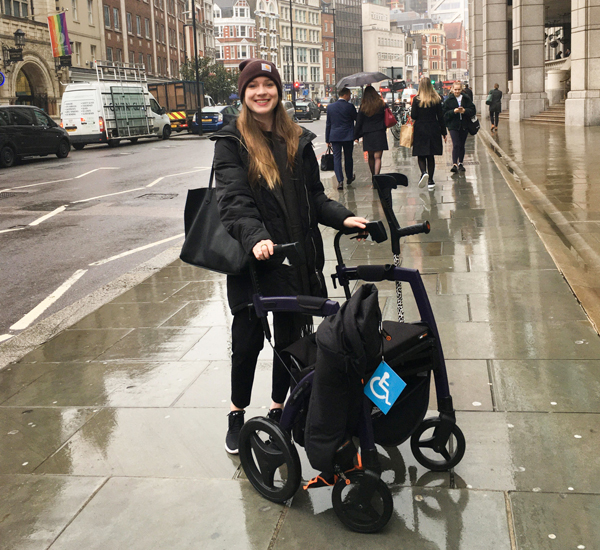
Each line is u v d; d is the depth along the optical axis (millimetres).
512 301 4973
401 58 170750
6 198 13703
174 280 6406
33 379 4133
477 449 2941
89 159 22797
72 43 42125
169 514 2641
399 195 10711
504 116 35969
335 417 2324
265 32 116125
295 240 2723
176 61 65500
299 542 2414
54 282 7000
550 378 3602
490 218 8281
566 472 2721
